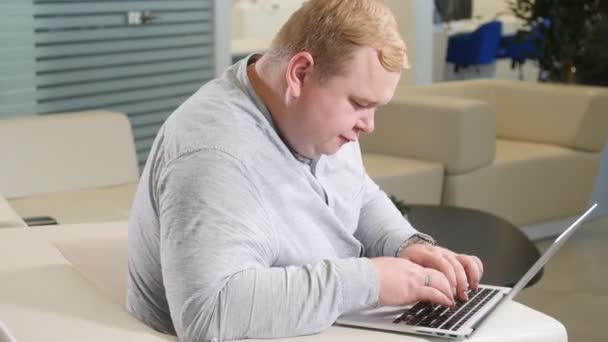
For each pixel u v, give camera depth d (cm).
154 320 175
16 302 155
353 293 155
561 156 480
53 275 169
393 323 158
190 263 149
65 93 462
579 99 491
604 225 511
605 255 460
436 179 434
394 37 158
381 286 158
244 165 156
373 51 156
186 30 515
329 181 183
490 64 960
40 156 352
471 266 182
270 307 149
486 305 168
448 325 156
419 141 448
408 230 197
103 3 471
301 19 160
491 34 880
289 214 166
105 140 367
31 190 350
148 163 167
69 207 335
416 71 703
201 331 148
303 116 162
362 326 158
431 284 164
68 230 213
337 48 155
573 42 568
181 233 151
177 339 149
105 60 476
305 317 151
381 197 206
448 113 436
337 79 157
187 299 149
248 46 659
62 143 356
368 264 159
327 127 161
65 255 203
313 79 158
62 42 459
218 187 152
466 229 330
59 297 158
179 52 513
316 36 157
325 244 174
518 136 518
